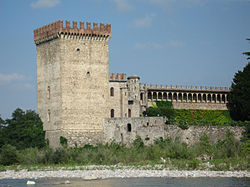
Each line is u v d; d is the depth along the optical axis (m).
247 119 161.12
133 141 143.62
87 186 97.50
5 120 149.50
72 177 109.12
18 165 131.00
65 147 142.62
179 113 161.38
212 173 108.94
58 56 144.75
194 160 120.75
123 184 98.31
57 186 98.25
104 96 148.88
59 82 144.38
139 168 118.50
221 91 167.50
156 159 130.38
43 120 150.00
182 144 135.50
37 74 152.88
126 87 153.88
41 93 151.25
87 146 144.88
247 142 129.88
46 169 122.31
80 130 145.00
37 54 153.12
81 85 146.12
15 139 147.38
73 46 145.75
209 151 131.25
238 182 98.56
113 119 147.38
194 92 165.25
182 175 107.12
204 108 165.50
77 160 132.50
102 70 149.12
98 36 148.75
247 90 160.62
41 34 151.00
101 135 147.50
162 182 99.56
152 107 157.38
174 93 163.50
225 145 131.75
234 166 116.81
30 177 110.81
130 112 153.88
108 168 120.25
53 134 146.12
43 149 139.88
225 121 159.62
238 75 163.62
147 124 143.00
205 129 142.62
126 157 131.50
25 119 148.62
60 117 143.75
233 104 166.88
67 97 144.38
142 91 158.25
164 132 140.00
